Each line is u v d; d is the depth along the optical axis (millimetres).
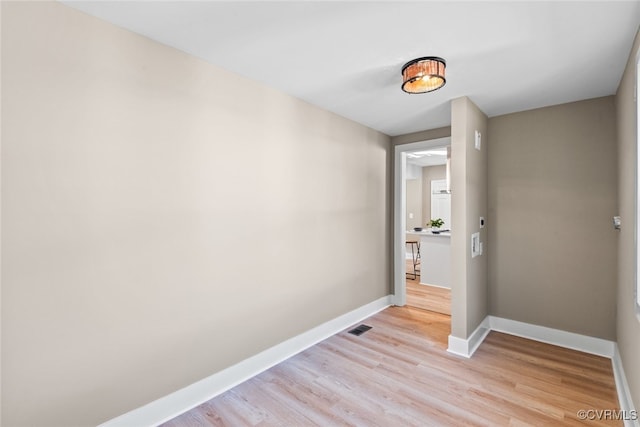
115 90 1659
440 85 2076
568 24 1631
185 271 1952
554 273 2879
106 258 1630
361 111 3078
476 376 2295
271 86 2480
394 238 4051
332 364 2500
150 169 1794
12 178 1359
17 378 1380
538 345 2838
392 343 2900
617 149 2486
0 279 1334
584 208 2734
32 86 1407
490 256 3234
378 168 3826
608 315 2625
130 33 1717
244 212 2295
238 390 2145
